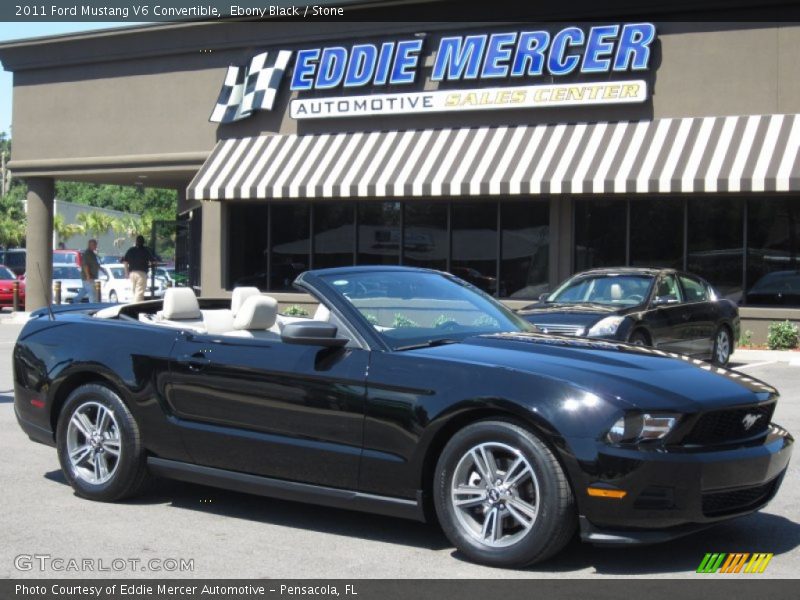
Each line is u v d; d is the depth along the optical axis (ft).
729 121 62.03
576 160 63.46
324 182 70.54
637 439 16.80
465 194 65.67
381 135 72.54
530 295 68.33
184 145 80.48
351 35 73.77
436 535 20.08
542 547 17.17
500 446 17.58
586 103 65.41
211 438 20.92
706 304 49.90
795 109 60.90
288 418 19.85
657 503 16.72
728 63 62.54
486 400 17.57
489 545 17.78
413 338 20.06
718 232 63.00
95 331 23.25
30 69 87.20
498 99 67.92
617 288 47.14
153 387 21.79
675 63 63.87
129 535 20.10
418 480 18.40
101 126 84.12
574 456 16.74
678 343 46.80
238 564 18.12
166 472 21.93
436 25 70.90
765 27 61.57
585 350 19.47
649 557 18.52
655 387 17.51
